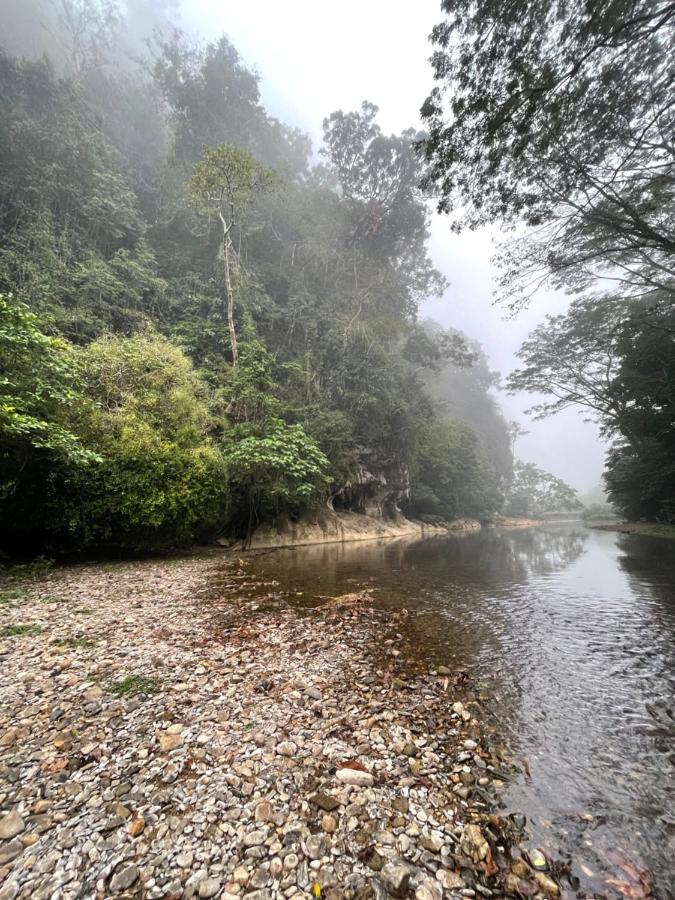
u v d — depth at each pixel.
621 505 31.19
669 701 3.83
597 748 3.10
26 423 8.52
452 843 2.22
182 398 14.61
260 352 20.44
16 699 3.88
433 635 5.82
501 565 12.55
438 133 9.91
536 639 5.62
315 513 22.67
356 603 7.53
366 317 31.88
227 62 34.81
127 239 23.97
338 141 36.84
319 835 2.27
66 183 20.80
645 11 7.62
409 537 27.27
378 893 1.91
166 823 2.34
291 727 3.42
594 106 9.52
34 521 10.70
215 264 24.27
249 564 12.47
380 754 3.05
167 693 4.02
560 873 2.02
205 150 20.34
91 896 1.86
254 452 15.66
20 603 7.32
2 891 1.86
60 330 16.31
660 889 1.91
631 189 12.34
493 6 7.92
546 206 12.20
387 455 30.00
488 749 3.11
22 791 2.61
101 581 9.38
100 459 10.31
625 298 22.88
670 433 22.33
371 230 36.28
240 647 5.31
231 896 1.88
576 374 30.84
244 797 2.58
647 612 6.83
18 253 17.45
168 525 13.23
